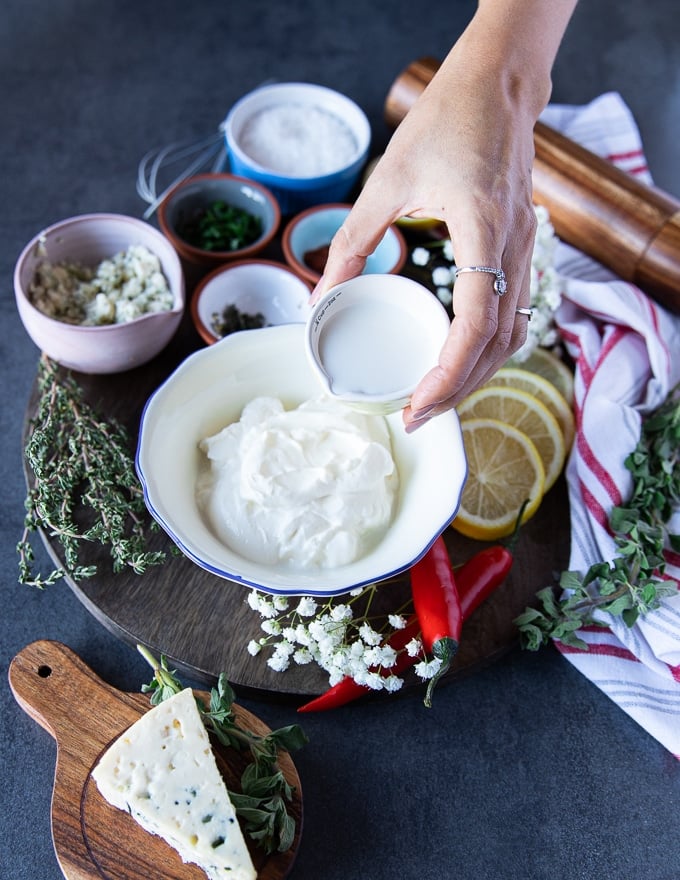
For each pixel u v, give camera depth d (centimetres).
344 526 65
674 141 99
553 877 63
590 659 69
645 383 79
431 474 67
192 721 61
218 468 68
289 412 68
